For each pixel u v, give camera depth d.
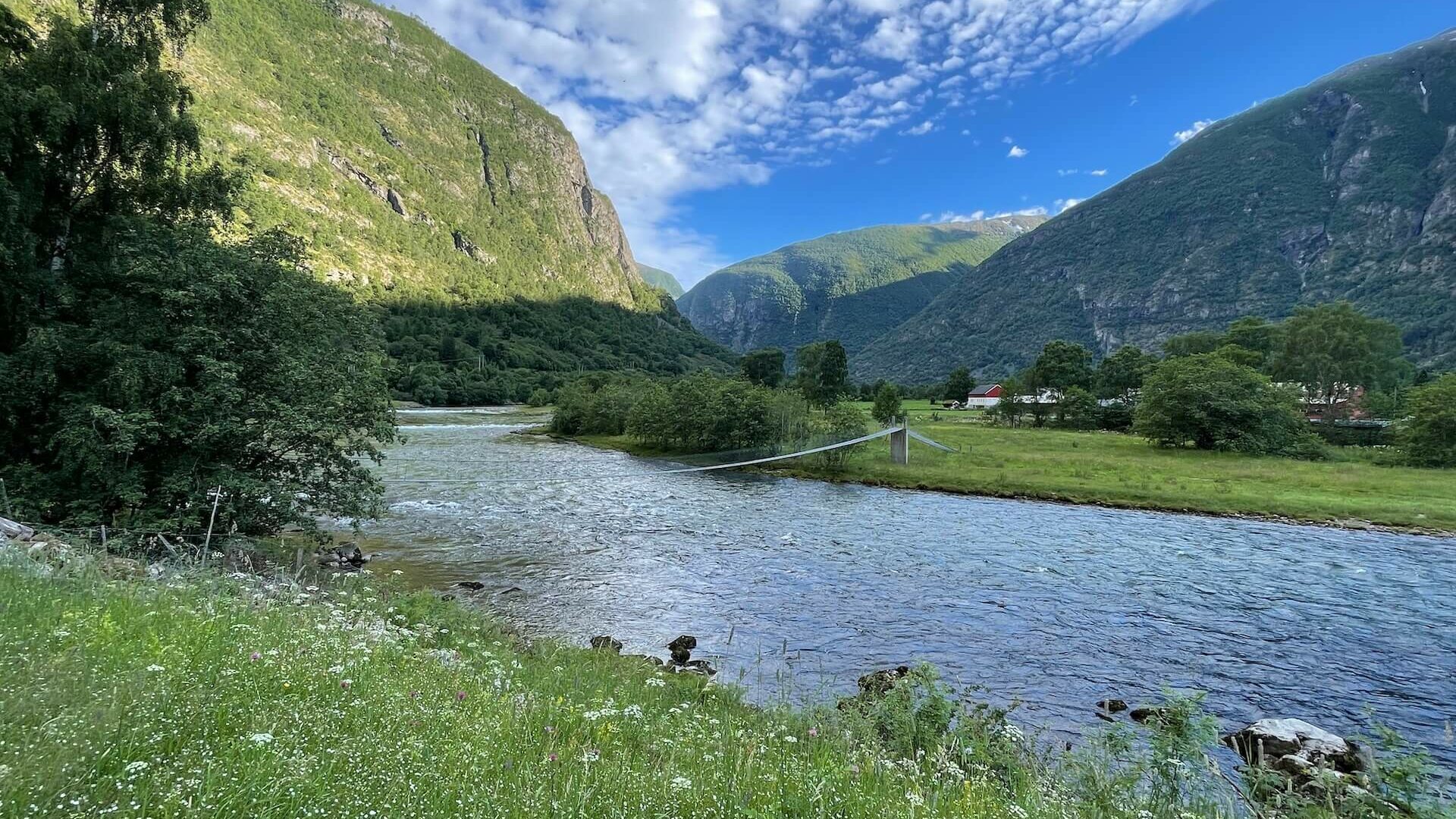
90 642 4.54
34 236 16.02
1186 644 14.21
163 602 6.41
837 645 13.70
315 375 17.19
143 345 15.42
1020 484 37.34
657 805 3.62
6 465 15.22
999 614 16.06
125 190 19.11
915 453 53.78
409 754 3.67
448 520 26.28
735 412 55.53
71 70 17.75
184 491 14.88
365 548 21.02
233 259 16.62
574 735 4.87
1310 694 11.77
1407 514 29.66
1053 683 12.02
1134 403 97.06
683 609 15.95
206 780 2.90
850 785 4.57
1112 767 7.00
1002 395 110.06
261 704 4.02
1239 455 52.19
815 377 102.31
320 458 17.77
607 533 24.80
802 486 40.31
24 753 2.80
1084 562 21.62
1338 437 64.06
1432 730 10.48
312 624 7.29
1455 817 6.02
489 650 9.27
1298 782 7.20
